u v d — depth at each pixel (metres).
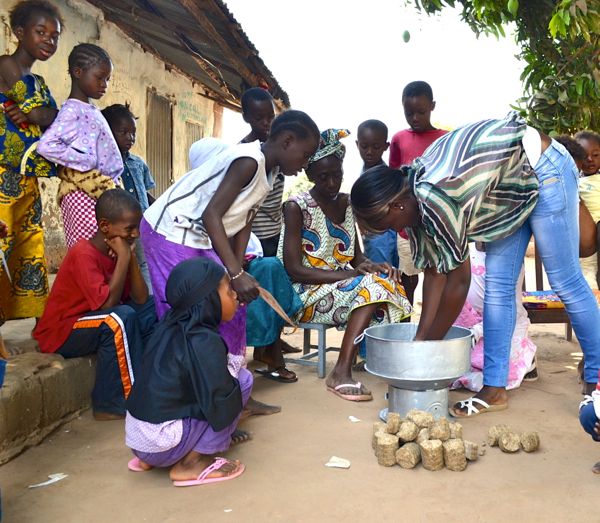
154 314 3.72
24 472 2.68
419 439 2.77
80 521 2.26
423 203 2.78
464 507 2.32
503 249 3.38
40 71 6.96
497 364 3.41
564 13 3.78
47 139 3.55
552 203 3.20
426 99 4.93
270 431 3.13
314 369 4.36
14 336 3.93
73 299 3.36
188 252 3.00
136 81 9.59
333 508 2.33
